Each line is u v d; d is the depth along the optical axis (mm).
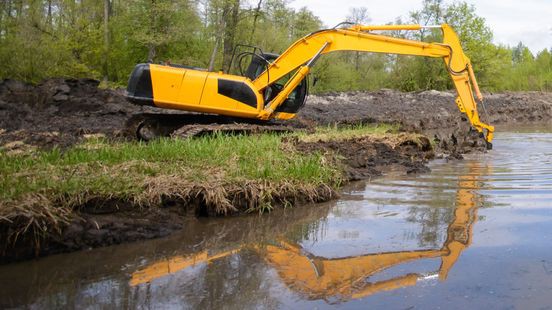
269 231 5230
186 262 4297
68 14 27344
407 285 3691
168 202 5602
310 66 11656
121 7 31375
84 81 17594
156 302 3477
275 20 33875
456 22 39844
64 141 10312
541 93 39375
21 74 20781
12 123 13227
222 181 6012
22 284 3818
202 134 10523
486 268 3975
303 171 6742
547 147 12930
